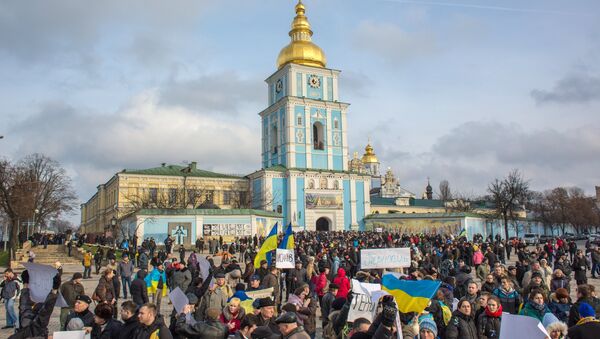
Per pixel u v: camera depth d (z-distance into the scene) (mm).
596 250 33875
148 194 86125
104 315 9930
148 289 20641
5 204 64438
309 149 88938
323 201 86688
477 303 11383
